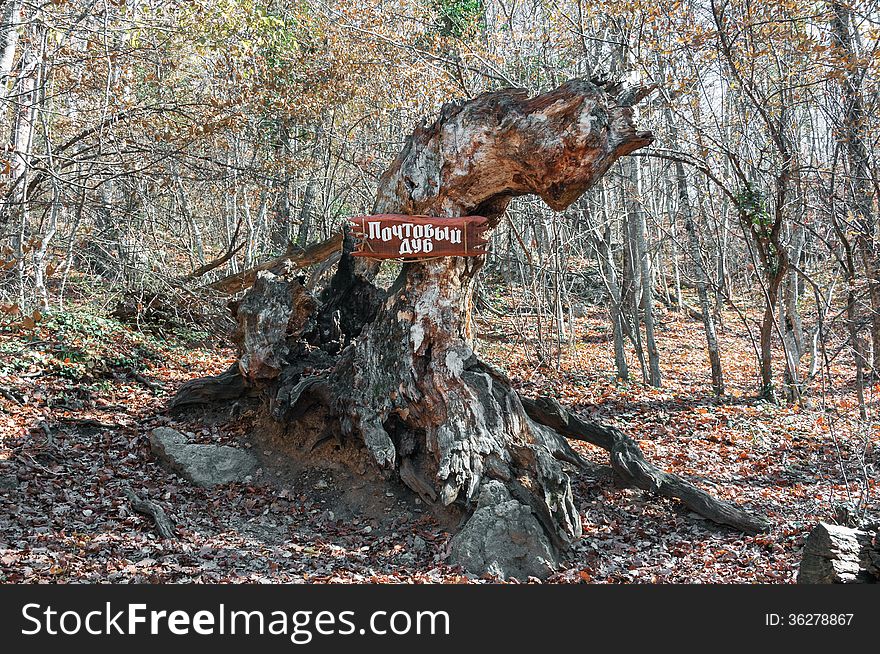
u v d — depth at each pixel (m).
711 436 13.03
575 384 16.81
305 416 10.10
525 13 19.81
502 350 20.78
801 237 18.39
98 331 13.31
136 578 6.91
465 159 9.01
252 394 10.77
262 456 10.09
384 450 9.13
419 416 9.32
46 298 13.55
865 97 12.88
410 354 9.40
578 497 9.64
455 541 8.16
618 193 21.89
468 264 9.68
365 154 23.06
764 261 15.55
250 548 8.02
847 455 12.21
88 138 14.62
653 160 24.48
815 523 9.16
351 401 9.46
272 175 18.66
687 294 35.50
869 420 12.08
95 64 14.79
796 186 15.48
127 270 15.37
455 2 20.34
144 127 14.01
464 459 8.78
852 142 12.92
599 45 18.61
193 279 16.30
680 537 8.95
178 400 11.08
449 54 18.42
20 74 11.58
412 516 8.95
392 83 18.66
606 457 11.25
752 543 8.75
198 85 17.38
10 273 12.30
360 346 9.70
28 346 12.04
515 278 28.55
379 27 18.20
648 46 14.59
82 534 7.75
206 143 17.22
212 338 15.84
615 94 8.62
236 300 10.71
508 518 8.22
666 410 14.77
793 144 15.16
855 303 13.50
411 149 9.50
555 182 8.72
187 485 9.44
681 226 26.97
